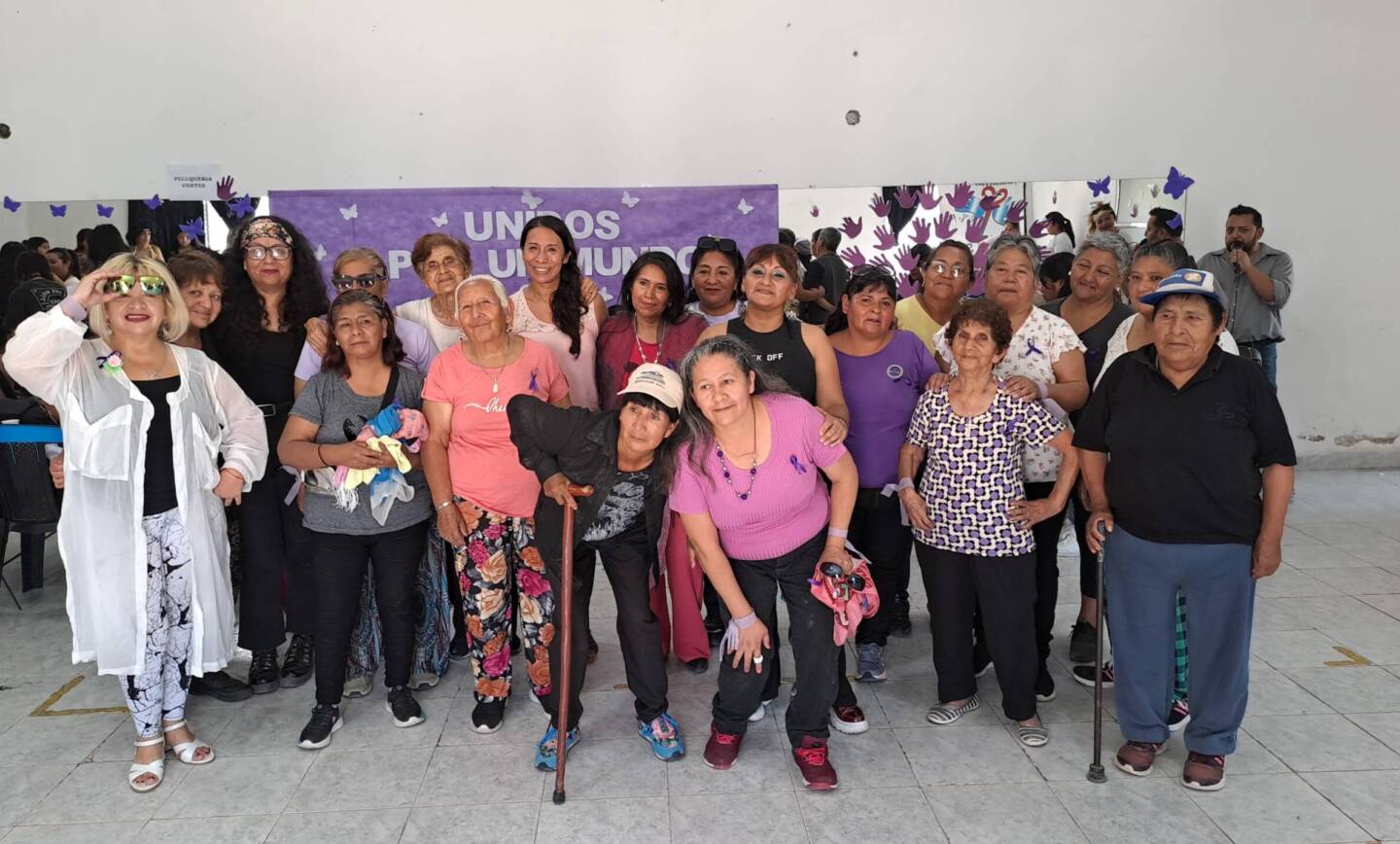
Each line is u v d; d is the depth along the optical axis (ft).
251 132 16.62
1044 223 17.76
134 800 8.45
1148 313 9.72
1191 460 7.88
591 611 13.10
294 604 10.69
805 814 8.06
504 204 16.83
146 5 16.21
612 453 8.13
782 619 12.53
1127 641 8.46
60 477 8.90
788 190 17.24
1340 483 18.66
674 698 10.32
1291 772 8.54
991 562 8.99
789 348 9.52
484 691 9.61
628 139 17.07
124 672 8.59
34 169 16.55
